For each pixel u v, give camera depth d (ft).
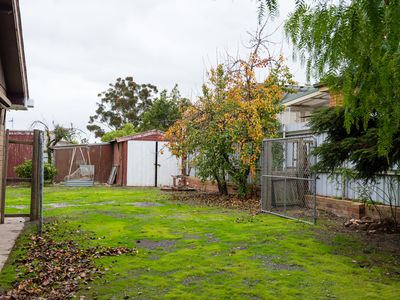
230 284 12.95
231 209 31.81
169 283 13.05
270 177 29.91
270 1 5.35
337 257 16.37
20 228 22.72
